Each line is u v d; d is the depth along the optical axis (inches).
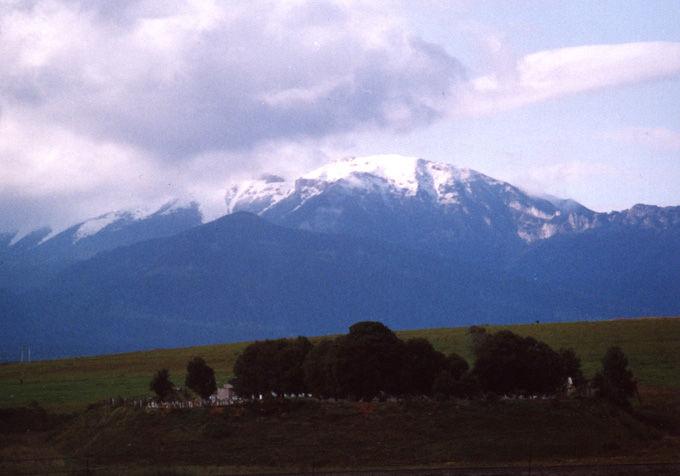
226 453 3639.3
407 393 4466.0
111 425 4114.2
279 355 4945.9
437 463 3462.1
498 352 4621.1
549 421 3870.6
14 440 4352.9
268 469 3373.5
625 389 4859.7
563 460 3496.6
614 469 3157.0
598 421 3909.9
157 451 3713.1
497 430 3777.1
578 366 5108.3
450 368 4633.4
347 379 4365.2
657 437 4005.9
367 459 3521.2
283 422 3900.1
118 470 3420.3
